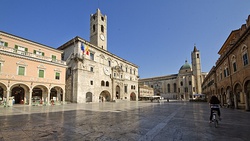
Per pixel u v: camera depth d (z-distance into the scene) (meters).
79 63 38.62
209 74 38.28
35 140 6.34
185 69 96.25
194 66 88.00
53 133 7.43
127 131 7.89
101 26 53.66
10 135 7.05
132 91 63.56
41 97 32.47
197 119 11.96
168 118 12.47
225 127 8.88
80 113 15.71
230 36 23.64
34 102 28.77
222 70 25.33
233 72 19.77
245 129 8.38
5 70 24.52
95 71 43.69
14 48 26.25
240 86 18.73
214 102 9.75
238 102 19.86
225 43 26.44
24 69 27.08
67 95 39.62
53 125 9.32
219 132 7.70
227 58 21.69
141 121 10.93
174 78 101.31
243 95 17.08
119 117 12.95
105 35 54.22
